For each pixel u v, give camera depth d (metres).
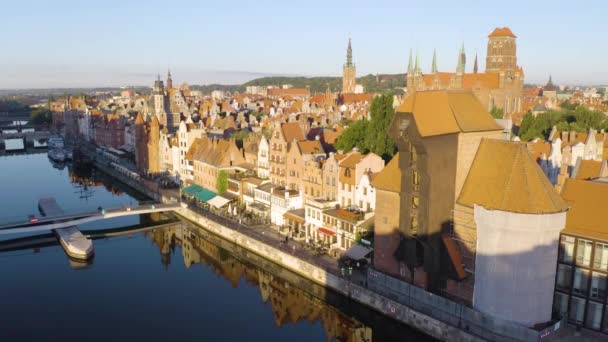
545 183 59.31
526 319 58.97
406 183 68.25
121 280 90.62
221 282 90.00
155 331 70.88
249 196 119.25
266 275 94.06
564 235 59.56
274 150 114.94
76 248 100.88
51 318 74.94
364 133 121.44
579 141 124.31
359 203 90.31
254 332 71.12
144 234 119.62
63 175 197.00
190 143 151.75
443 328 62.56
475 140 67.69
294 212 103.12
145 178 165.50
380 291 71.81
